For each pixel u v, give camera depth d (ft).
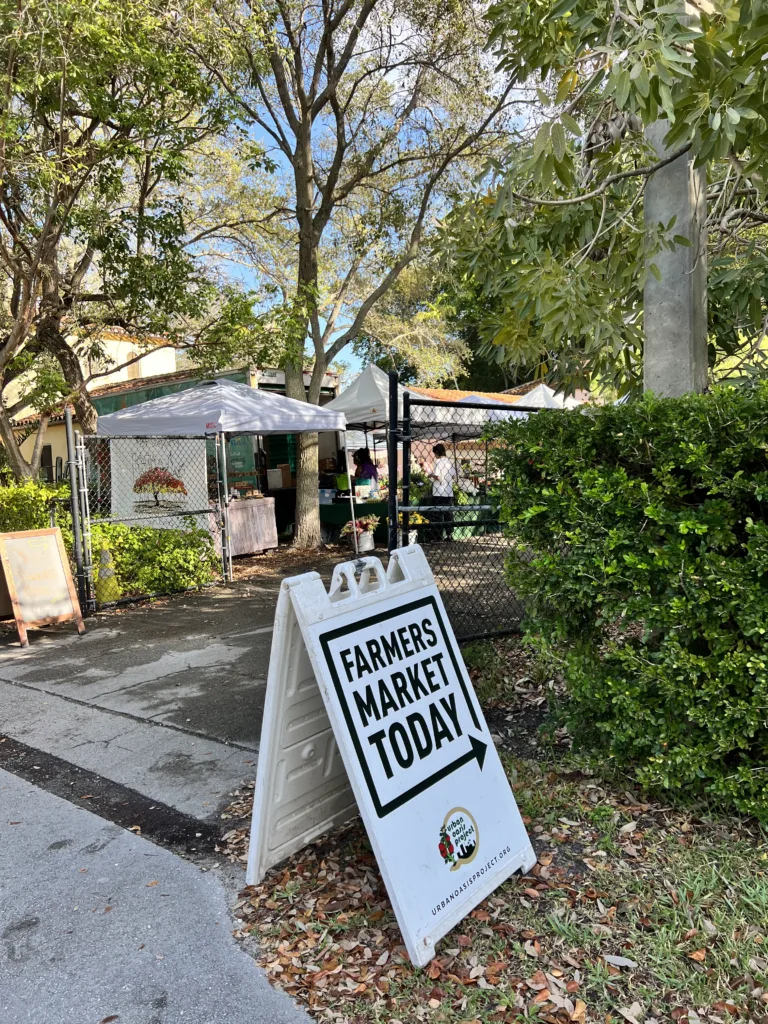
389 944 7.27
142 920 7.98
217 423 29.68
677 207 10.87
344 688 7.39
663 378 10.99
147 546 27.35
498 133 38.34
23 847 9.72
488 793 8.32
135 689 16.63
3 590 21.68
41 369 33.37
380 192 43.27
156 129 27.78
